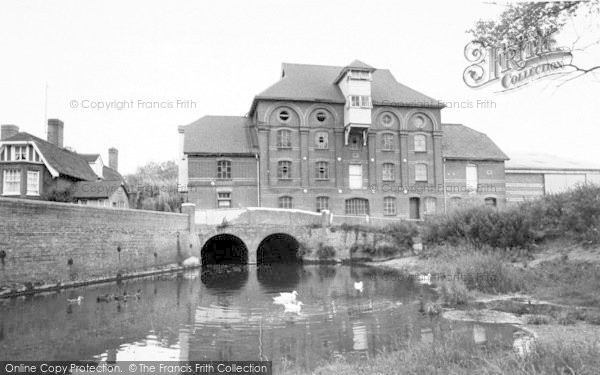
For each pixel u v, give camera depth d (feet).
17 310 49.60
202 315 47.29
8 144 113.09
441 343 31.53
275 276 85.92
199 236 111.65
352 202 134.92
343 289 64.69
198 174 128.26
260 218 115.34
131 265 84.84
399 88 146.82
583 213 71.67
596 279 51.16
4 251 57.26
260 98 130.21
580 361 22.03
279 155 131.34
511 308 45.03
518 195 154.51
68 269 68.44
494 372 22.33
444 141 149.18
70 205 69.36
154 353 34.12
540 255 71.92
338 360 30.81
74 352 34.35
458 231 92.58
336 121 135.44
